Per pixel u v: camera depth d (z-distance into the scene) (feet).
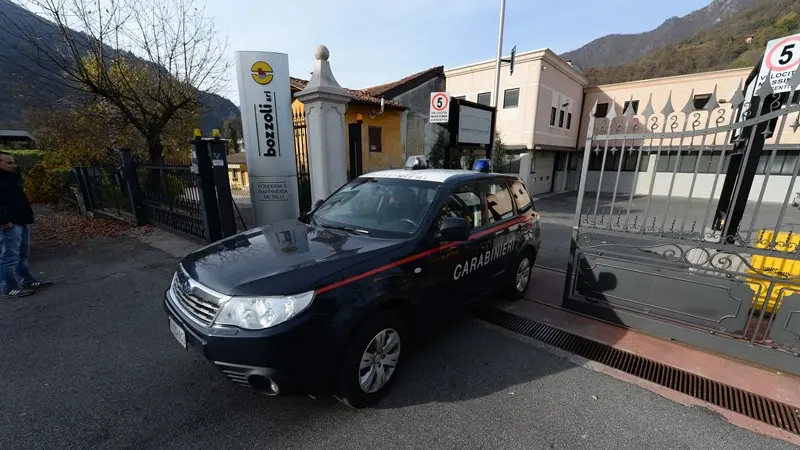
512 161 57.82
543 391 8.79
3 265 13.93
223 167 18.85
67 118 38.17
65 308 13.26
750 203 52.39
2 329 11.67
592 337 11.41
